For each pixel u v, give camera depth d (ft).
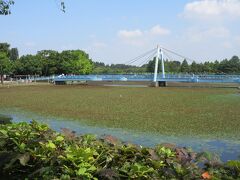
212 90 181.78
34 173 14.99
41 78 295.69
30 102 111.04
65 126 64.23
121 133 56.08
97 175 14.26
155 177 13.92
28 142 16.62
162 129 59.11
